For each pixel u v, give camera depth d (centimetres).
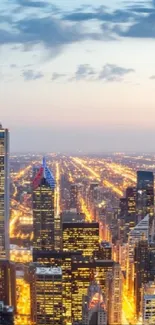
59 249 19138
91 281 15750
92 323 13325
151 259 17425
